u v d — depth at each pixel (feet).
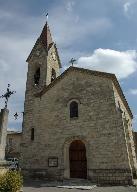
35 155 68.90
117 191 43.68
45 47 87.86
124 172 53.62
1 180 35.17
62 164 63.21
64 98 70.74
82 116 64.75
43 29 96.89
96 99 64.28
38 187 50.49
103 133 59.57
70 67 72.90
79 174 61.67
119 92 72.33
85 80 68.74
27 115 77.30
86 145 61.00
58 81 74.49
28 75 86.38
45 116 72.28
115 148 56.54
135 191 43.27
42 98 75.72
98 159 57.93
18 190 36.99
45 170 65.26
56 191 44.68
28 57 90.22
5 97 49.60
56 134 67.56
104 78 65.41
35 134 71.77
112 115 60.03
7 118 48.42
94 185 51.13
